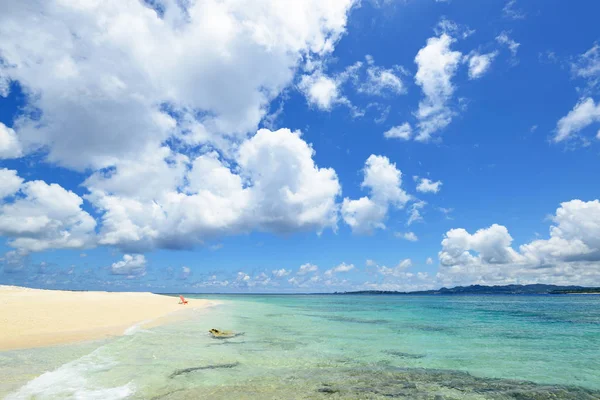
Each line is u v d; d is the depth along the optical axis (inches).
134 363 431.2
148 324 826.8
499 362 518.9
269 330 845.8
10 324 652.7
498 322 1173.7
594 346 674.8
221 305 2034.9
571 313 1689.2
